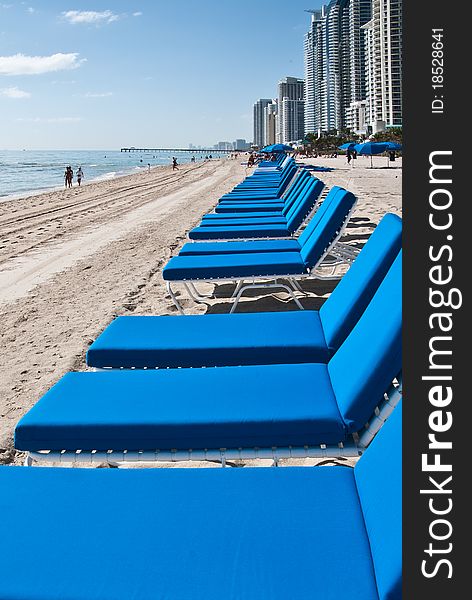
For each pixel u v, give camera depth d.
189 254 5.50
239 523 1.58
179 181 31.75
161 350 2.94
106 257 8.73
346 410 2.12
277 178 16.73
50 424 2.14
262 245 5.65
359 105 132.38
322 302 5.54
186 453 2.13
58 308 5.92
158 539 1.52
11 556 1.46
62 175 56.44
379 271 2.87
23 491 1.74
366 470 1.74
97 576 1.39
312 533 1.54
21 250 9.74
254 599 1.32
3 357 4.53
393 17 111.56
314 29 180.88
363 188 17.61
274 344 2.95
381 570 1.36
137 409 2.24
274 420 2.11
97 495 1.72
